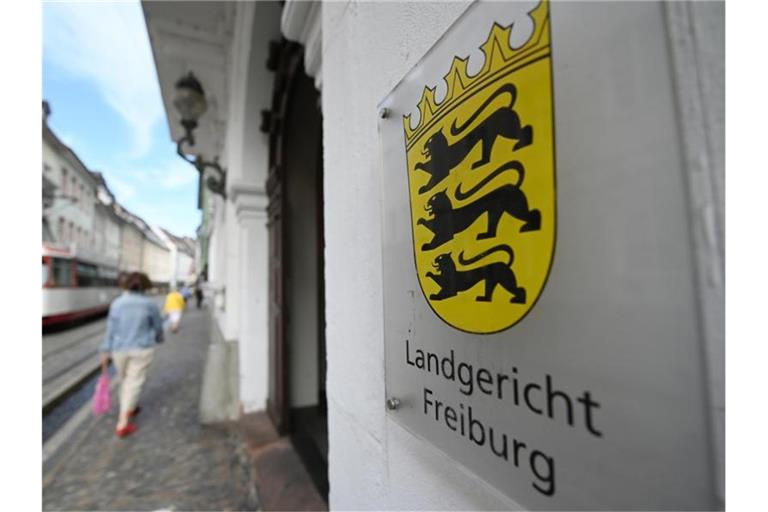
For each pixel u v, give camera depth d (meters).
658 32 0.31
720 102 0.30
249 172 3.74
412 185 0.63
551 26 0.38
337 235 1.08
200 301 24.22
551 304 0.37
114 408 4.40
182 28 4.05
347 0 1.04
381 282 0.81
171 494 2.48
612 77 0.33
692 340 0.28
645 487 0.30
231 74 4.24
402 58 0.74
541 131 0.39
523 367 0.40
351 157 0.98
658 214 0.30
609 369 0.32
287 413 2.99
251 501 2.36
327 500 2.07
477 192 0.47
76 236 24.98
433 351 0.57
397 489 0.72
